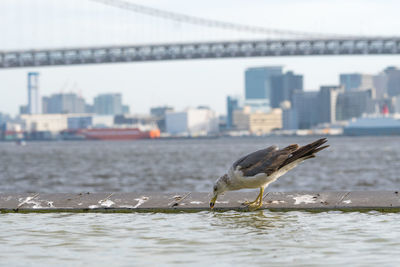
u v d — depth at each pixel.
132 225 7.97
